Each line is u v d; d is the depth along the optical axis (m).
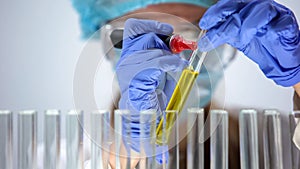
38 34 1.44
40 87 1.45
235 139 1.28
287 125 0.99
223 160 0.77
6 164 0.73
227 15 0.82
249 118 0.78
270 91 1.44
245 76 1.41
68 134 0.73
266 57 0.86
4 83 1.44
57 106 1.45
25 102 1.45
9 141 0.73
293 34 0.81
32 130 0.74
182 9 1.26
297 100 1.04
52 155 0.73
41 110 1.44
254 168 0.78
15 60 1.44
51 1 1.44
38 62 1.45
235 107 1.40
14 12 1.44
